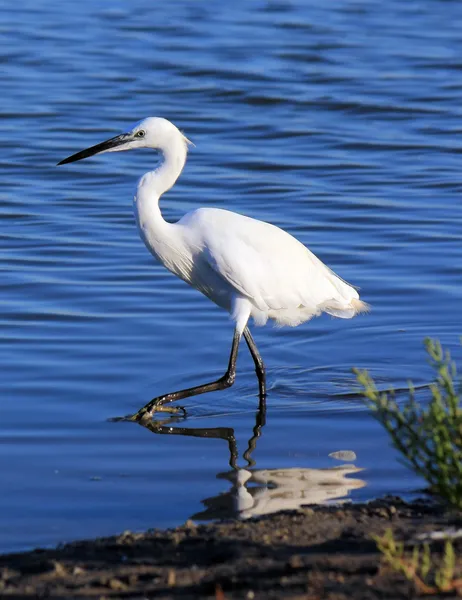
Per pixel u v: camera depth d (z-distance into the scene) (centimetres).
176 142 1223
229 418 1131
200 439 1066
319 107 2775
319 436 1075
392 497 884
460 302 1508
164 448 1041
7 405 1142
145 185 1228
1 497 912
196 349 1336
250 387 1230
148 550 759
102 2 3919
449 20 3741
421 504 859
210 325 1420
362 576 671
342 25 3647
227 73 3041
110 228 1864
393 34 3538
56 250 1734
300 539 762
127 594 666
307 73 3069
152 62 3134
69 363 1272
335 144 2470
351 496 910
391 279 1608
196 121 2633
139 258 1700
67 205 2003
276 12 3828
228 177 2208
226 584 667
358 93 2889
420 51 3319
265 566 703
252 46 3341
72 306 1478
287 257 1234
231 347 1284
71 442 1050
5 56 3141
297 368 1288
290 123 2633
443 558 688
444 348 1337
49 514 878
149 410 1123
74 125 2556
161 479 959
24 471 973
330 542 750
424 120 2678
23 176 2203
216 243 1210
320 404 1170
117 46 3300
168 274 1627
